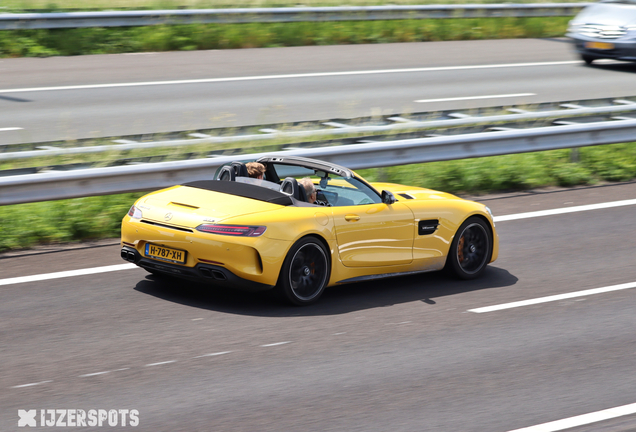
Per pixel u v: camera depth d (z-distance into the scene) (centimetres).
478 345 800
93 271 986
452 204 1022
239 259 828
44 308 848
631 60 2661
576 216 1395
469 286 1014
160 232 855
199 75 2277
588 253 1183
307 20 2878
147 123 1714
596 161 1759
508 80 2459
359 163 1407
